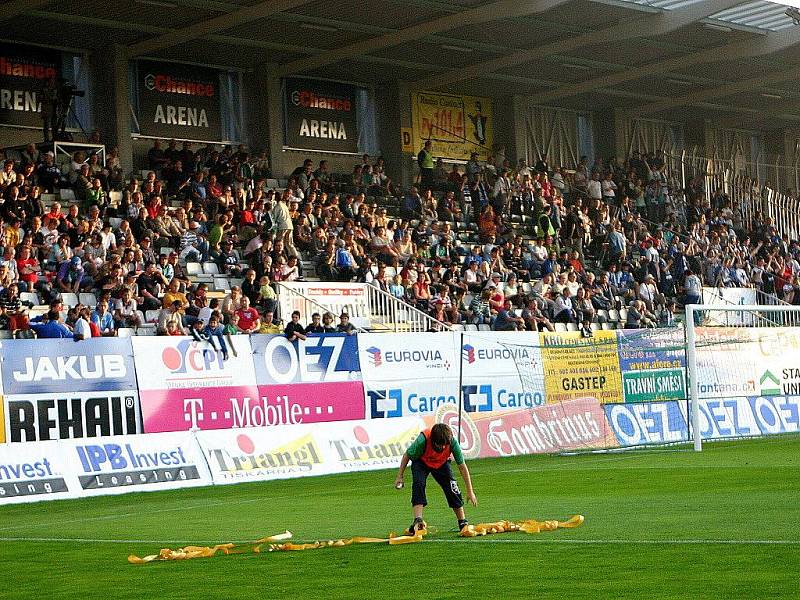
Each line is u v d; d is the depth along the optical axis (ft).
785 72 177.06
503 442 103.19
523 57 154.20
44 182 118.73
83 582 41.22
